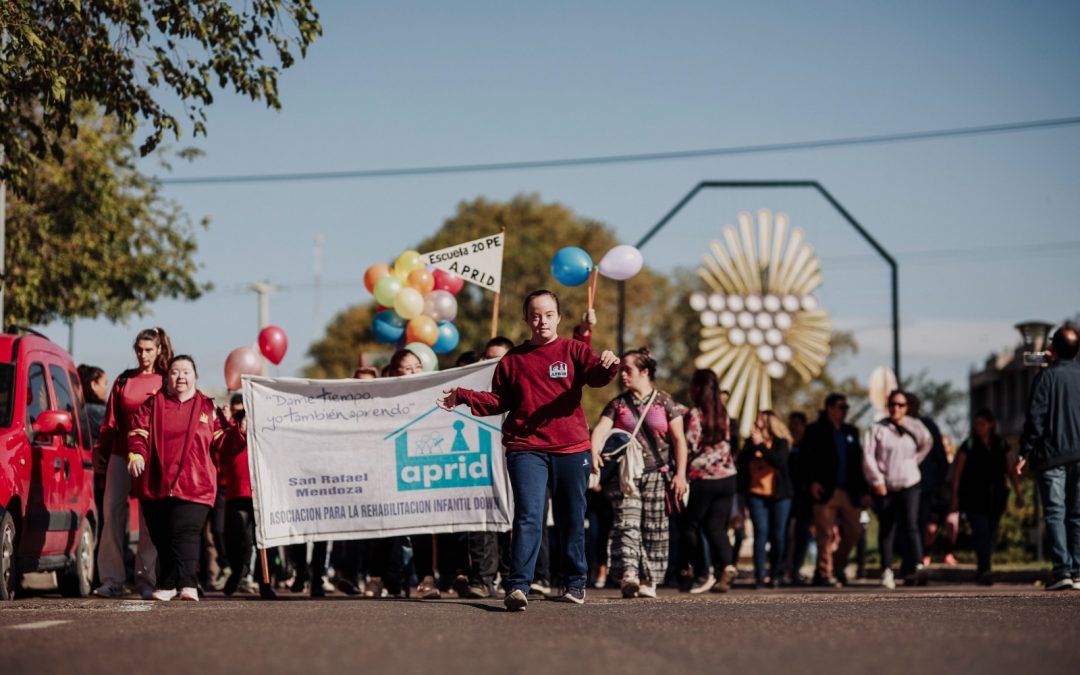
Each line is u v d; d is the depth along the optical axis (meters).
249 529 14.84
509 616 9.51
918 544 18.58
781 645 7.32
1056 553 13.99
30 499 13.03
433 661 6.61
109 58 15.44
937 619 8.97
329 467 13.48
